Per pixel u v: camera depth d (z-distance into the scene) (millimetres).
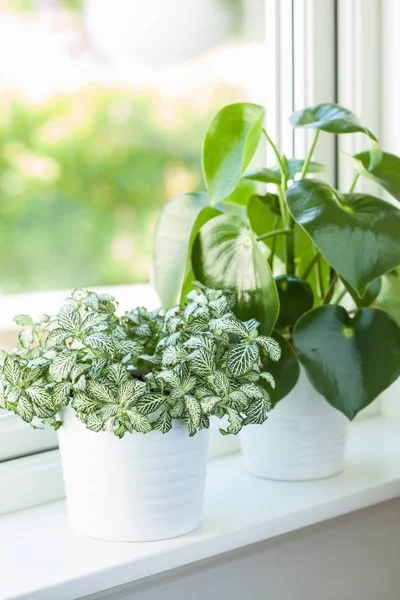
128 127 4188
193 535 1351
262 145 1767
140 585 1392
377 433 1668
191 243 1495
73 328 1303
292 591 1500
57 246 4215
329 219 1353
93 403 1272
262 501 1438
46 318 1365
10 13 4055
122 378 1274
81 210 4254
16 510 1439
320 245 1341
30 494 1446
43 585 1271
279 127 1727
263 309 1390
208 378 1287
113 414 1266
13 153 4180
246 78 1884
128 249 4262
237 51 3881
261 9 1793
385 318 1426
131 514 1326
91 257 4230
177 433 1307
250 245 1412
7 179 4137
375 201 1400
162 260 1515
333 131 1400
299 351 1408
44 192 4203
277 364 1426
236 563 1451
